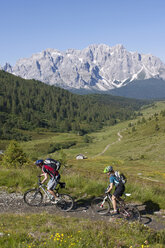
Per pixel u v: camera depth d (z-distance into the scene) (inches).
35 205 379.2
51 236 215.6
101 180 547.8
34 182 478.3
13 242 210.7
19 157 784.9
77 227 264.1
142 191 462.9
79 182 491.2
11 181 468.4
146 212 387.5
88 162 2257.6
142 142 5979.3
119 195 341.4
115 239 237.6
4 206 369.4
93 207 366.3
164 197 457.1
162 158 3868.1
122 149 5797.2
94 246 214.5
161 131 6761.8
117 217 347.6
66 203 371.6
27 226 269.9
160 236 270.2
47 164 360.5
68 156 3346.5
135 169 1947.6
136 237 257.8
